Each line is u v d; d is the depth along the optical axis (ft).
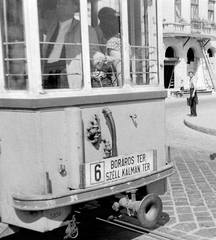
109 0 14.97
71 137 12.78
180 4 121.80
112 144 13.93
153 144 15.99
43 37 12.74
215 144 38.11
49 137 12.49
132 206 13.85
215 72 135.95
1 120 13.03
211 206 19.75
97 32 15.23
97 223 17.53
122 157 14.07
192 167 28.27
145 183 14.64
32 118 12.25
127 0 15.08
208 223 17.51
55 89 12.76
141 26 15.87
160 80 16.34
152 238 16.01
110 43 14.98
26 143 12.48
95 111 13.76
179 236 16.14
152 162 15.20
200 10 128.57
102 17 15.25
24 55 12.42
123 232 16.62
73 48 13.57
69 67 13.43
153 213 14.23
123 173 14.08
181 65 123.75
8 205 13.03
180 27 120.37
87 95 13.48
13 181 12.89
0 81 12.98
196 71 131.54
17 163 12.75
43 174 12.34
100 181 13.29
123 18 14.67
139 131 15.37
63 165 12.84
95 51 14.39
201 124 48.75
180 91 114.42
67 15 13.47
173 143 38.78
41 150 12.29
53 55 12.98
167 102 94.79
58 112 12.72
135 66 15.57
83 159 13.12
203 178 25.16
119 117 14.62
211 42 133.69
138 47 15.58
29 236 15.87
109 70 14.94
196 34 123.13
